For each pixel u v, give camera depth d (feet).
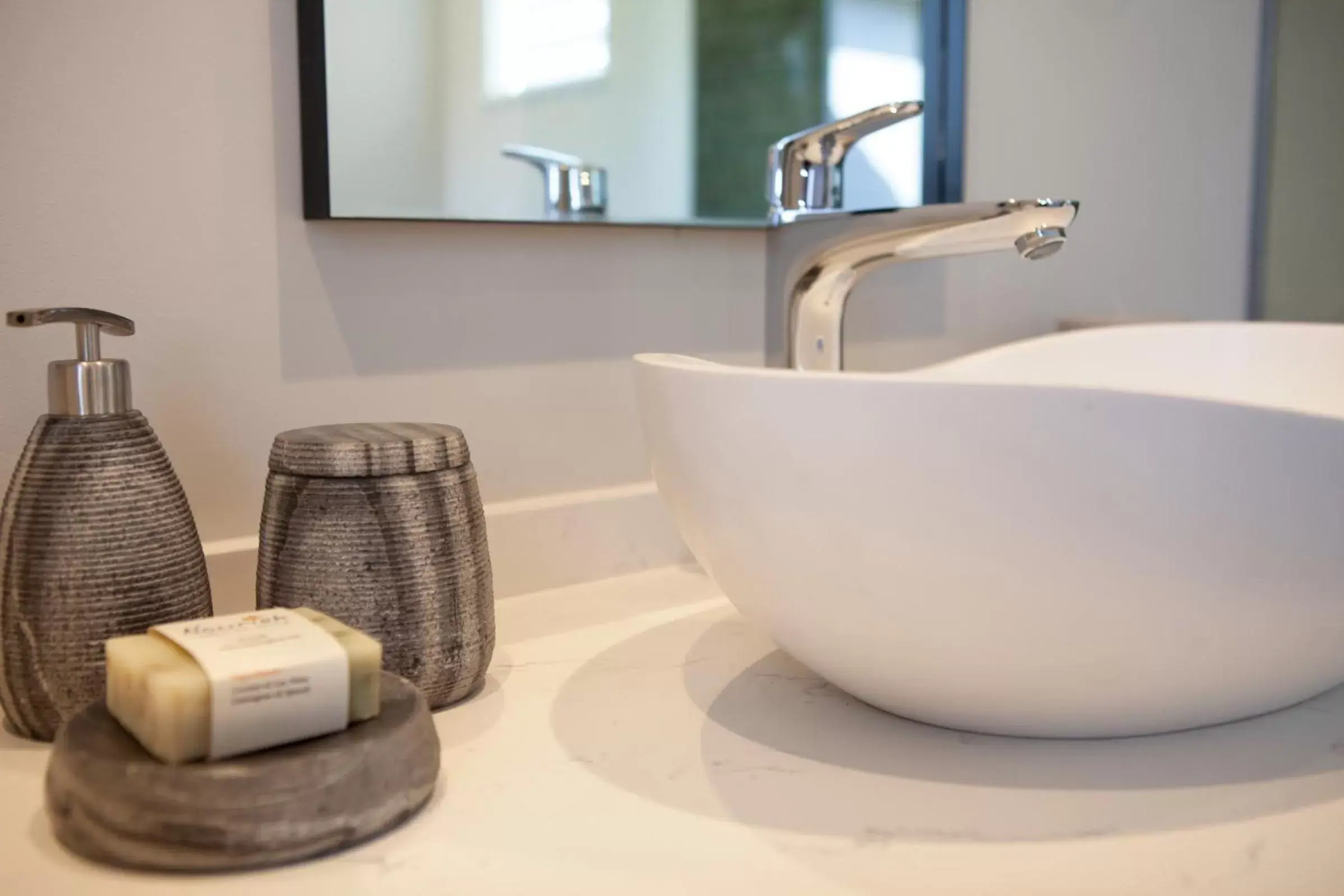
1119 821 1.67
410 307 2.75
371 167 2.62
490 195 2.83
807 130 3.43
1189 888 1.49
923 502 1.60
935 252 2.71
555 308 2.99
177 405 2.44
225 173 2.46
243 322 2.51
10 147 2.22
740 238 3.36
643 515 3.14
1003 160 3.84
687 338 3.27
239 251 2.49
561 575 2.98
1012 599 1.63
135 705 1.55
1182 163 4.44
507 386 2.93
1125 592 1.60
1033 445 1.54
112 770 1.49
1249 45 4.63
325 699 1.59
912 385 1.56
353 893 1.47
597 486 3.13
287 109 2.53
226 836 1.48
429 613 2.03
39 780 1.80
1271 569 1.59
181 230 2.42
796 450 1.66
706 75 3.21
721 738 1.98
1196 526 1.55
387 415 2.73
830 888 1.49
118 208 2.34
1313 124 4.40
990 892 1.48
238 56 2.46
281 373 2.57
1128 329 3.11
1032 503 1.56
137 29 2.33
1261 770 1.84
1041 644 1.68
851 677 1.93
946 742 1.97
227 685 1.50
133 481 1.91
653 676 2.31
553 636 2.57
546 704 2.15
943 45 3.60
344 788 1.56
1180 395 1.50
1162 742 1.95
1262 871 1.53
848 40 3.47
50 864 1.53
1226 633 1.67
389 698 1.76
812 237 3.11
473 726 2.04
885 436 1.59
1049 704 1.81
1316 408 2.91
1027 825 1.66
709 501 1.82
